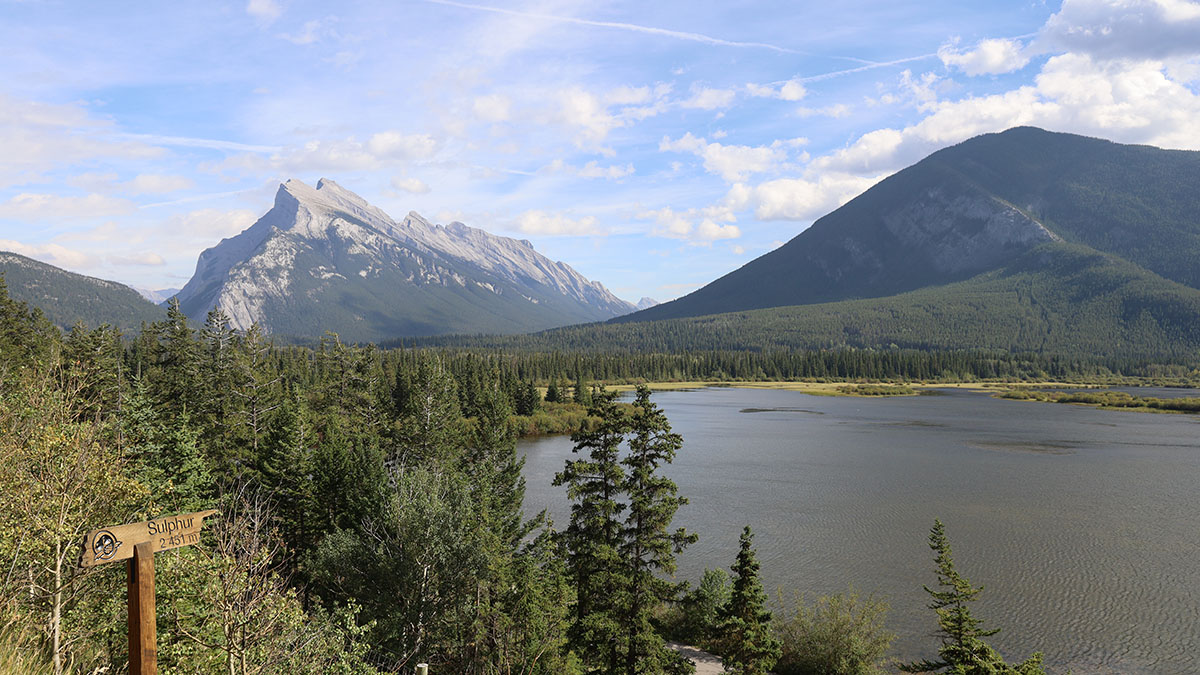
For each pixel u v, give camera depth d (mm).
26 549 15250
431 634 34594
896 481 92125
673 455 36375
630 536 36250
